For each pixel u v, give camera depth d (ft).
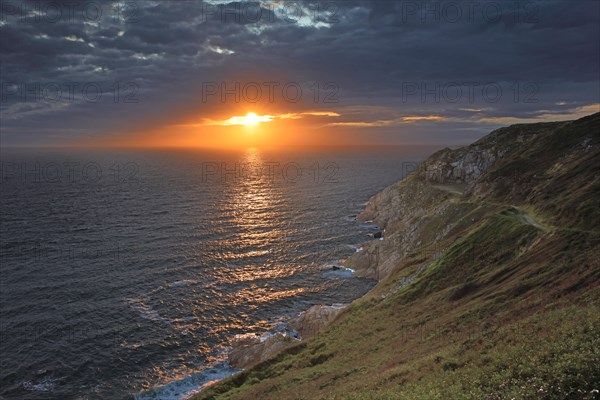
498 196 254.27
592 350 60.34
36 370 179.83
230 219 455.22
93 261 305.32
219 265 307.58
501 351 74.28
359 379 102.12
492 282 139.33
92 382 173.78
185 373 181.47
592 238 130.72
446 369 78.18
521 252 155.33
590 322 69.56
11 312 226.38
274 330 217.56
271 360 159.12
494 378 63.41
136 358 190.39
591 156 211.61
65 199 552.82
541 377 58.49
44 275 277.03
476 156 382.83
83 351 193.88
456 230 240.53
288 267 308.19
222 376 179.42
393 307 167.84
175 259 315.99
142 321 222.28
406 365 92.73
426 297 163.02
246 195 629.51
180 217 458.09
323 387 110.63
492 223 186.29
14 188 645.10
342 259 327.47
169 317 227.61
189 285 270.05
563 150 247.29
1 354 189.37
